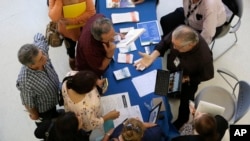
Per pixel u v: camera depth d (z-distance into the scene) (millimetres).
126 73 2996
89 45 2689
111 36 2590
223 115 3010
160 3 4535
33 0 4574
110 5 3504
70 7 3037
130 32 3273
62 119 2256
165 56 3369
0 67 3975
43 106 2846
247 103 2803
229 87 3805
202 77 2875
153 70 3021
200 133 2398
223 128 2576
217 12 3172
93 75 2410
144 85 2930
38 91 2648
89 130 2639
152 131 2510
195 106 3131
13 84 3840
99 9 3492
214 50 4125
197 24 3350
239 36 4242
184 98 3150
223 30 3537
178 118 3152
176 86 2812
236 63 4016
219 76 3893
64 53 4074
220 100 3084
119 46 3178
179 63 2840
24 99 2711
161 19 3793
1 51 4113
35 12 4465
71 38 3408
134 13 3461
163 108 2791
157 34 3291
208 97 3102
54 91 2783
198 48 2684
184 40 2553
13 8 4500
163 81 2854
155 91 2844
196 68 2811
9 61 4027
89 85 2342
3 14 4445
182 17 3705
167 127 2705
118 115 2730
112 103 2828
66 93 2447
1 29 4309
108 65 2969
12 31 4289
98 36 2553
